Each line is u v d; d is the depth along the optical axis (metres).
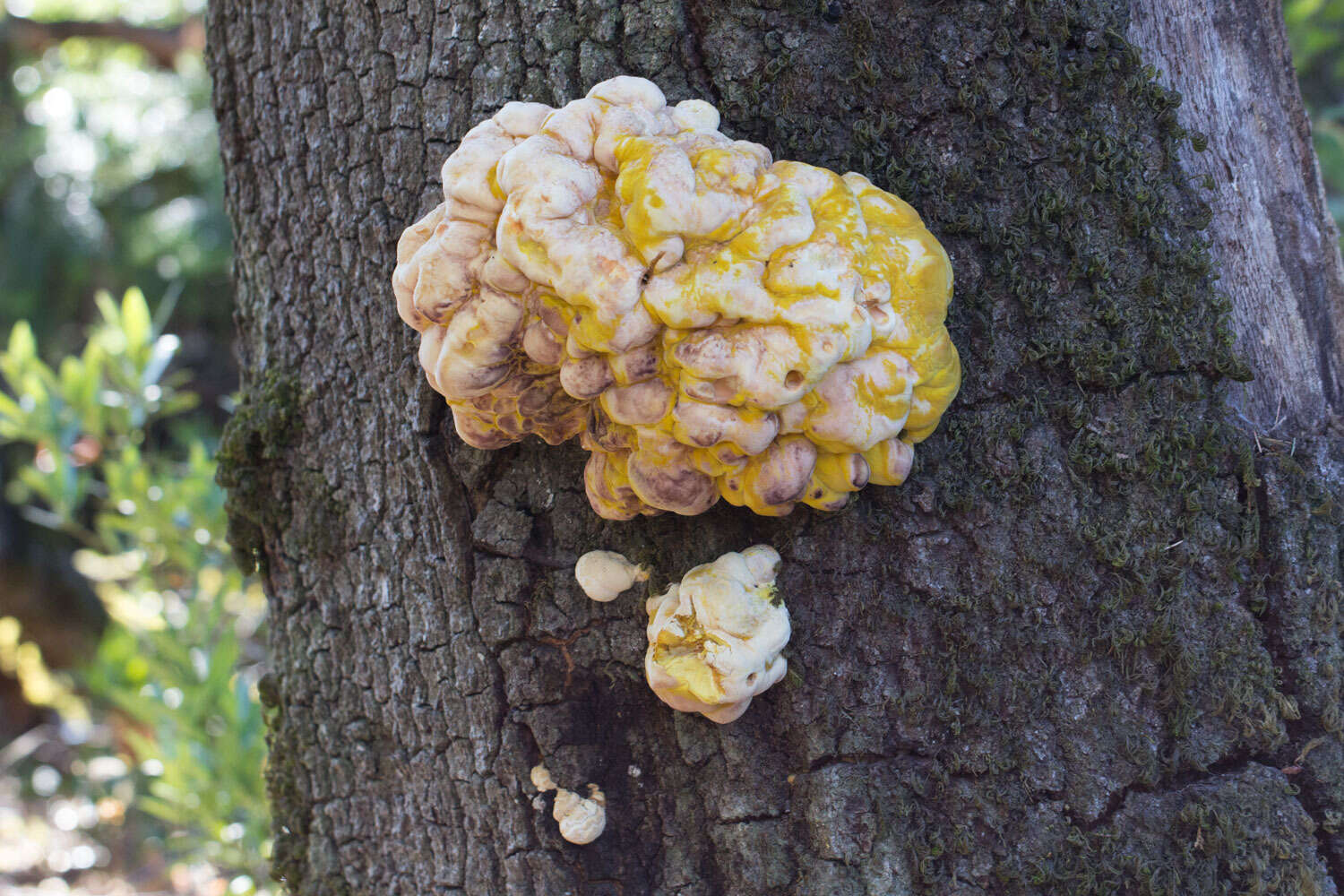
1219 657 1.15
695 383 1.08
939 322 1.11
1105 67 1.13
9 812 3.42
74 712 3.44
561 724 1.18
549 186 1.08
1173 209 1.14
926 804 1.15
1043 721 1.15
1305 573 1.15
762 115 1.14
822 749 1.15
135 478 1.86
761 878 1.16
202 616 1.94
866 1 1.13
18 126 4.90
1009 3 1.13
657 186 1.07
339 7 1.21
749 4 1.13
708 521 1.16
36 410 1.89
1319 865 1.14
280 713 1.29
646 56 1.14
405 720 1.22
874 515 1.15
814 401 1.09
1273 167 1.17
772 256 1.08
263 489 1.26
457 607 1.19
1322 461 1.16
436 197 1.18
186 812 1.86
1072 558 1.14
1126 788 1.15
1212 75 1.16
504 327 1.10
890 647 1.15
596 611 1.17
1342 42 2.18
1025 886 1.15
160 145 5.00
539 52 1.16
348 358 1.22
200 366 4.91
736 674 1.12
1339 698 1.15
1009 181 1.14
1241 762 1.15
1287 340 1.17
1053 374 1.14
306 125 1.22
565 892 1.18
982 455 1.14
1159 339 1.14
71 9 5.20
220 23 1.26
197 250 4.57
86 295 4.80
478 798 1.20
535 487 1.18
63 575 4.55
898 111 1.13
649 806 1.18
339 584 1.24
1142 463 1.14
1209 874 1.14
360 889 1.25
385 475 1.21
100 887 2.85
